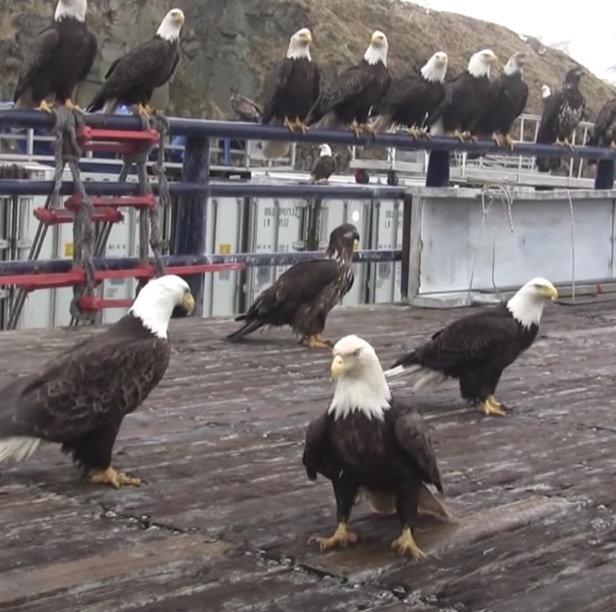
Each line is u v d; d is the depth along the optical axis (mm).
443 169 10320
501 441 5832
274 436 5730
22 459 5004
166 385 6551
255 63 31547
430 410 6297
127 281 9805
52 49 8055
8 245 9414
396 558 4199
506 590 3975
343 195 9125
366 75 9570
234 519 4574
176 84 30812
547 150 10984
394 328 8422
